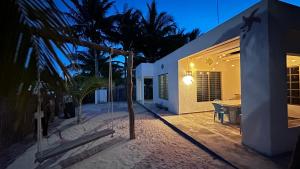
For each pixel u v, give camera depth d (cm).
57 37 144
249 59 461
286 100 427
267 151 414
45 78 150
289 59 683
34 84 145
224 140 531
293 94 709
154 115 1070
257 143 443
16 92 136
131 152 484
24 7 133
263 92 422
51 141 607
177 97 998
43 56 145
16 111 147
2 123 511
